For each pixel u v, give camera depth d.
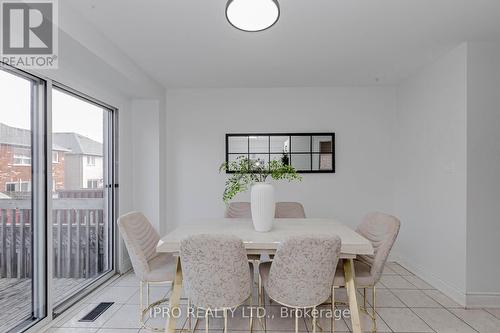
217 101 3.86
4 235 1.91
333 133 3.76
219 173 3.85
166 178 3.87
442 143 2.80
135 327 2.17
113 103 3.19
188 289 1.74
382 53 2.73
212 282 1.67
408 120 3.44
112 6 1.91
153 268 2.11
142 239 2.25
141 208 3.64
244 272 1.71
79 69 2.52
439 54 2.76
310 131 3.81
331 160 3.77
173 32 2.29
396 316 2.33
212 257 1.64
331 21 2.14
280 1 1.88
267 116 3.83
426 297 2.68
